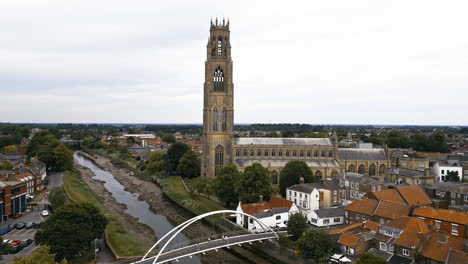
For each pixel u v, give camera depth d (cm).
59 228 8056
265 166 16900
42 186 16175
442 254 6844
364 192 12550
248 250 9869
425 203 10938
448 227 8306
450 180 16050
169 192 16388
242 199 12181
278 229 10456
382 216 9569
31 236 9688
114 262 8400
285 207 11200
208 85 17438
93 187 18238
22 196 12125
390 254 7575
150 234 11288
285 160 17638
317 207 12275
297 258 8462
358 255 7850
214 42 17712
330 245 7956
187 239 10806
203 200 14712
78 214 8519
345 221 10856
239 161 17225
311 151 17850
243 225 11088
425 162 18250
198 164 19438
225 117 17575
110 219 11881
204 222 12394
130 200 16012
